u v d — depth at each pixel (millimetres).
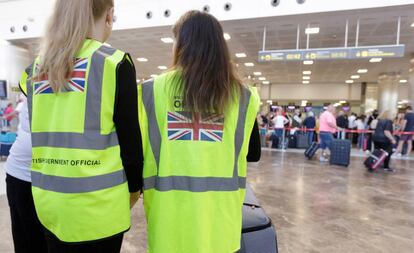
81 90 820
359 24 6703
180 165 891
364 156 8547
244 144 956
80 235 799
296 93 18828
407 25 6742
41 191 831
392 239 2627
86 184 793
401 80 16172
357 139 12320
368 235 2703
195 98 861
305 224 2941
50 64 817
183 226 878
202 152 890
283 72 14422
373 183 4852
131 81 859
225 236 908
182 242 875
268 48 9531
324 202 3703
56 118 830
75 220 792
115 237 867
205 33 900
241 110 945
